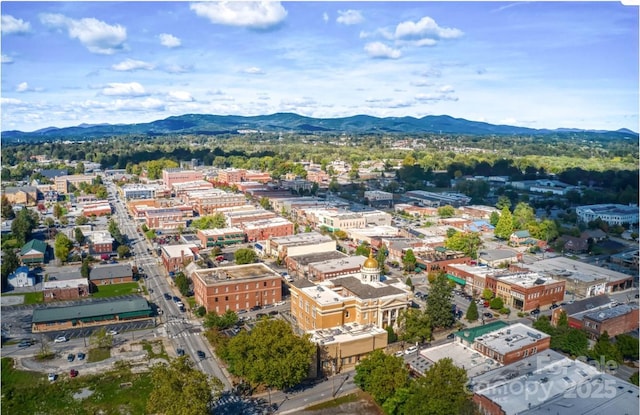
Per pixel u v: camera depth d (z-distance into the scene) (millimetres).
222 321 174500
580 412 115188
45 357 157625
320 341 151375
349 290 182500
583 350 153000
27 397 136625
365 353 156250
